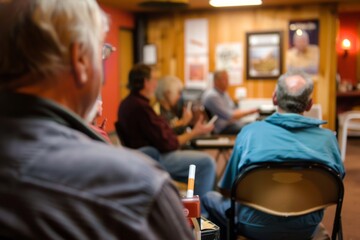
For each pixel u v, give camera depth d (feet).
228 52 23.30
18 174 1.67
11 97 1.82
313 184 5.35
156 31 24.47
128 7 22.48
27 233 1.61
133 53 25.25
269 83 22.89
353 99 23.73
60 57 1.86
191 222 3.48
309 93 5.91
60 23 1.85
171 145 9.53
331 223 7.59
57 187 1.66
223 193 6.62
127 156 1.85
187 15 23.80
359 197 10.26
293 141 5.47
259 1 12.03
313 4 21.75
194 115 15.39
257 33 22.71
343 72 27.96
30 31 1.82
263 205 5.49
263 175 5.37
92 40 1.98
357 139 20.58
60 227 1.62
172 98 11.74
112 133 22.20
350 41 27.84
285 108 5.94
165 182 1.85
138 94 9.48
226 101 15.71
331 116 22.13
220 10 23.15
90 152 1.77
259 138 5.59
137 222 1.70
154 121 9.31
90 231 1.65
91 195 1.67
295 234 5.68
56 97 1.92
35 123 1.79
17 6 1.88
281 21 22.33
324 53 21.94
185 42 24.00
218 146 10.59
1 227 1.61
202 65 23.82
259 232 5.71
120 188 1.71
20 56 1.83
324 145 5.57
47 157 1.72
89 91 2.03
